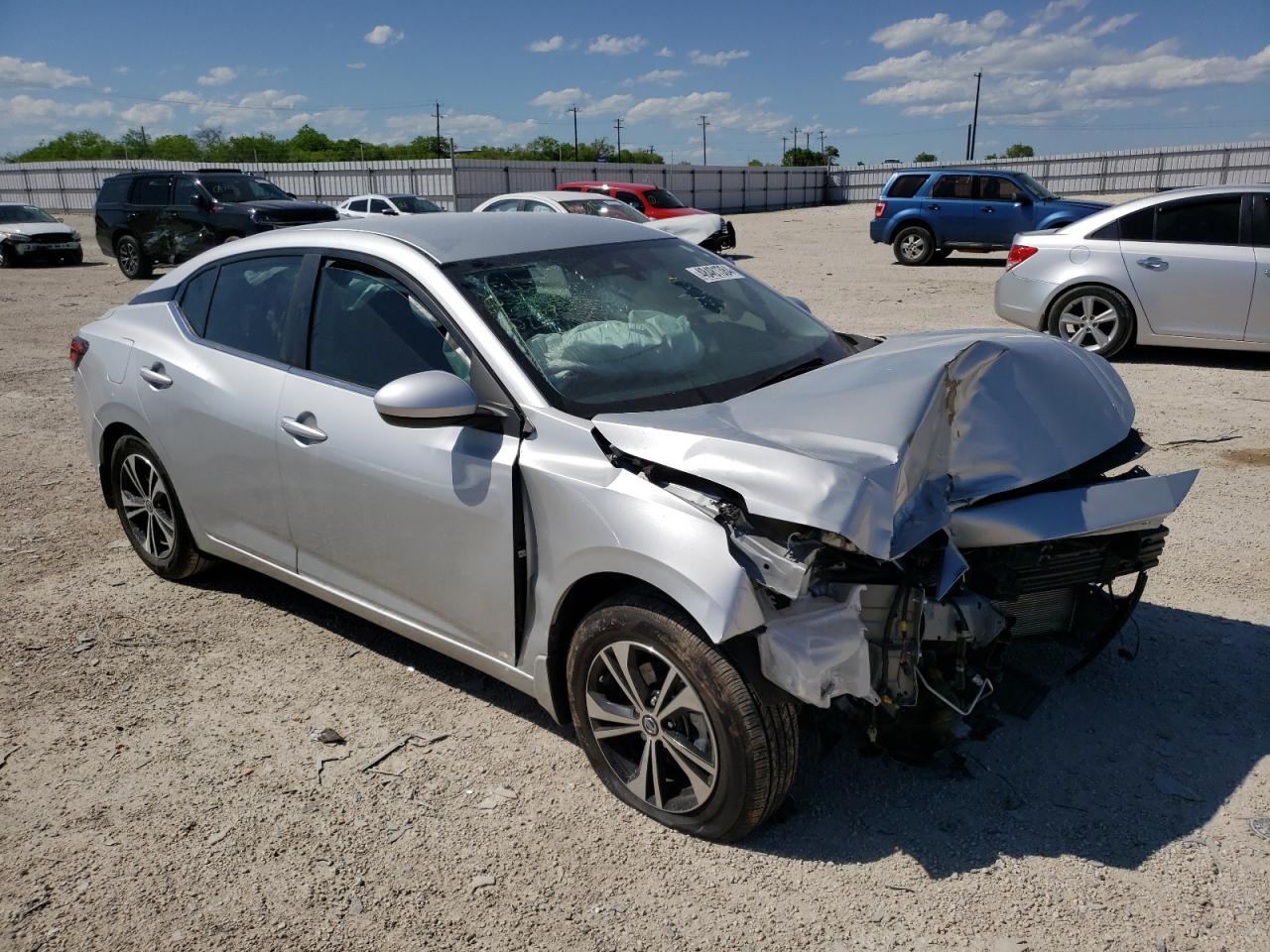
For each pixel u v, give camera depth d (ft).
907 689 8.66
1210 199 27.76
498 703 11.70
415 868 8.93
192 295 14.20
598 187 70.38
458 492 10.15
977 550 9.66
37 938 8.21
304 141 316.60
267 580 15.43
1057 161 153.79
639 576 8.69
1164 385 26.32
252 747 10.89
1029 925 7.97
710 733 8.60
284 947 8.05
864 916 8.14
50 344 38.04
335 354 11.78
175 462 13.80
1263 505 17.08
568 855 9.04
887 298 45.68
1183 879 8.41
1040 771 9.97
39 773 10.52
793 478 7.95
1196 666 11.84
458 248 11.52
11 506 19.04
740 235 98.43
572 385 10.11
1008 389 10.28
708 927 8.11
